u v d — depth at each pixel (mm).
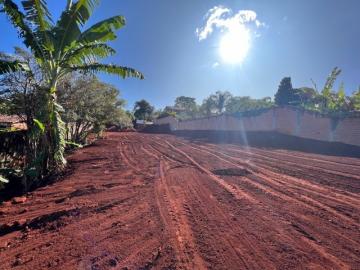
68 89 14195
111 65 11531
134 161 14391
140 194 7691
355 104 21266
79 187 9195
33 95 11000
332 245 4367
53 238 5102
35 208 7281
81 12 10570
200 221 5516
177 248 4402
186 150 18875
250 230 5012
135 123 72062
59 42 10805
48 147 11406
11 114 11500
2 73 9562
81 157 16609
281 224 5250
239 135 29828
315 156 14680
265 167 11453
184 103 94000
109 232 5176
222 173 10383
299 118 24172
